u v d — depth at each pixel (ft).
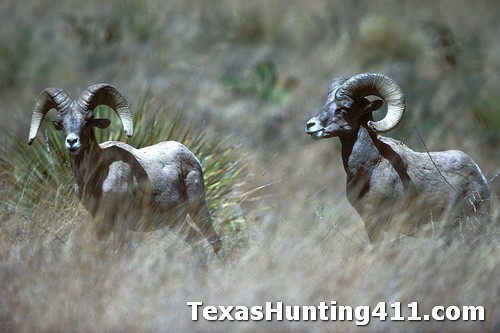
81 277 74.18
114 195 81.92
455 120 170.60
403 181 85.76
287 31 212.23
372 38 203.51
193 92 182.29
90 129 82.38
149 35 204.95
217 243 90.27
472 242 84.23
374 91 84.99
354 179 86.22
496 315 73.00
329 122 85.15
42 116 84.53
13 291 73.00
